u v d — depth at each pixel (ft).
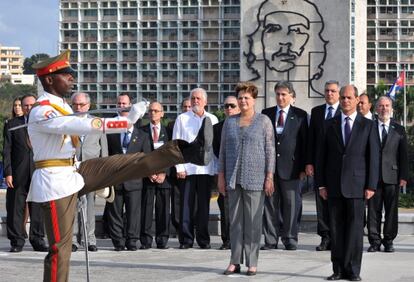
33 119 23.00
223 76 290.15
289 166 40.70
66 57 23.67
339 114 31.91
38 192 23.27
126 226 41.45
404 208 77.15
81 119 22.45
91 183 23.47
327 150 31.63
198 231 42.11
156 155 22.90
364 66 118.83
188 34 291.99
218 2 288.10
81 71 297.12
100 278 31.40
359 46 115.34
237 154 32.35
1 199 114.93
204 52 290.97
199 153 22.63
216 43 289.74
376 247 40.34
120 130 22.35
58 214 23.15
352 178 30.78
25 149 39.83
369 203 40.27
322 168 31.71
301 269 33.78
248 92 32.78
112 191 25.12
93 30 295.48
